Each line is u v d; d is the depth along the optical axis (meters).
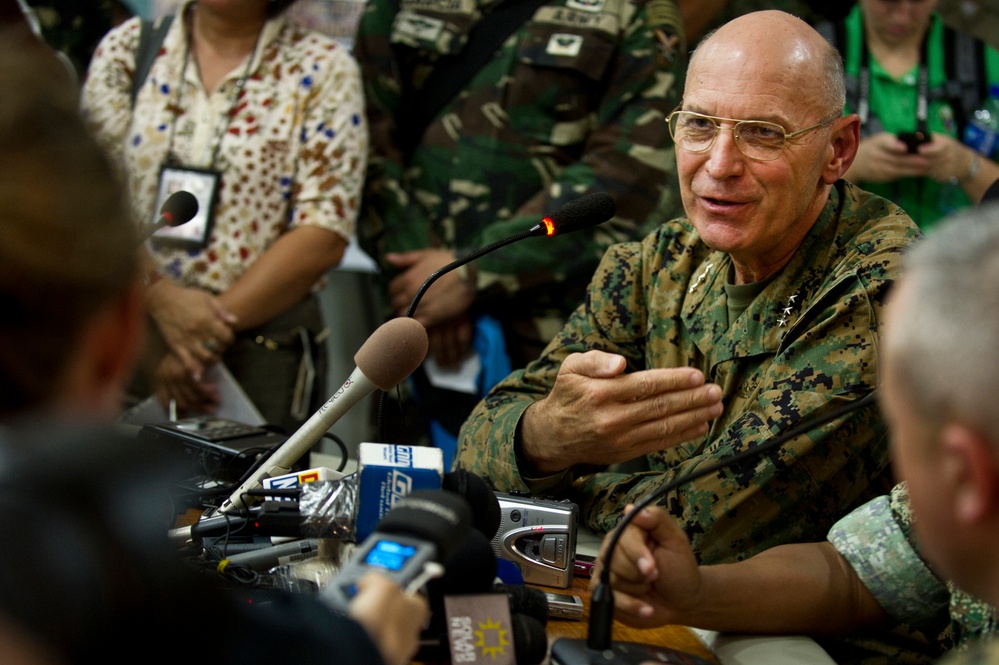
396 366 1.35
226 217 2.65
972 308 0.75
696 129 1.69
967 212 0.82
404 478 1.22
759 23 1.69
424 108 2.83
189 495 1.66
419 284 2.70
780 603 1.34
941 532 0.82
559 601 1.33
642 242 1.99
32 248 0.66
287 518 1.26
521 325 2.71
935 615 1.39
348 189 2.69
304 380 2.75
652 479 1.67
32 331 0.67
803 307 1.70
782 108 1.63
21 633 0.62
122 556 0.66
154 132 2.65
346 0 3.24
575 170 2.68
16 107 0.69
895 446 0.84
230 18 2.64
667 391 1.55
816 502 1.56
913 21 2.84
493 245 1.60
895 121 2.87
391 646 0.88
